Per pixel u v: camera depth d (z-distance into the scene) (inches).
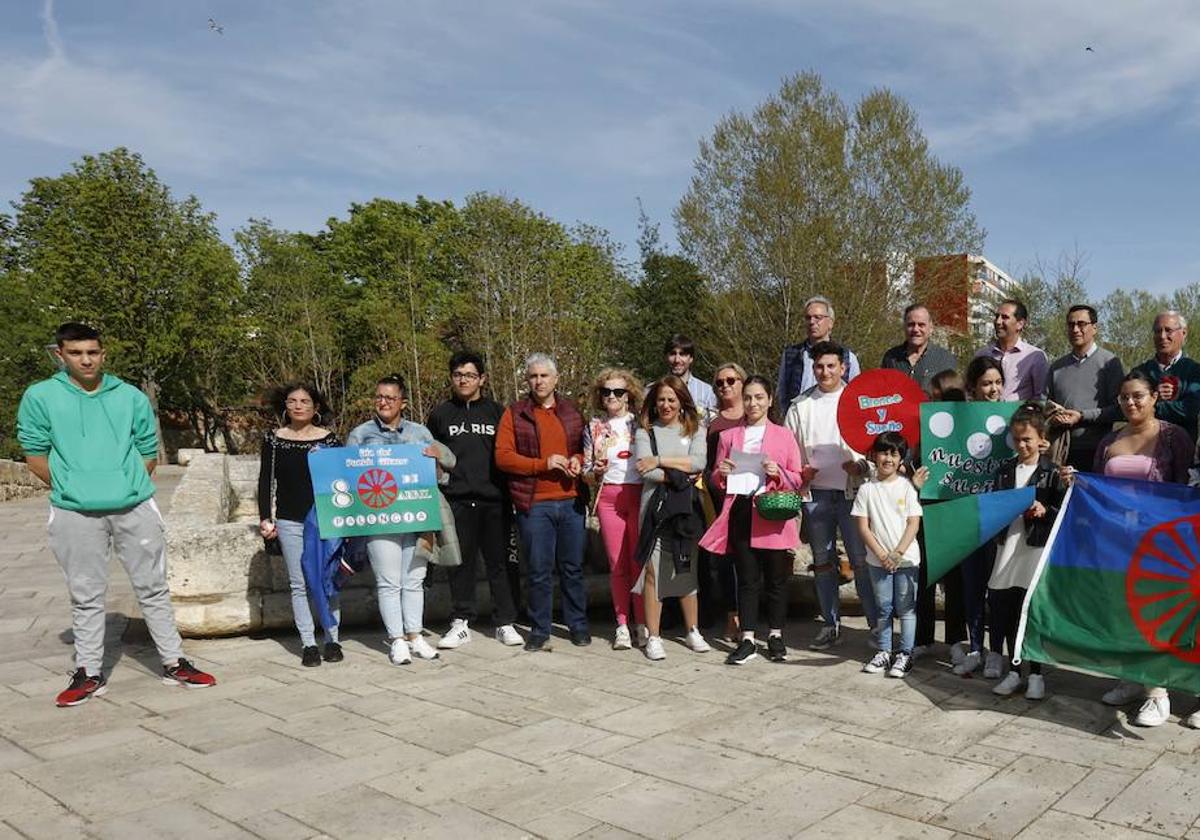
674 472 247.6
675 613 290.5
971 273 1074.1
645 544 248.2
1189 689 182.4
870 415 241.1
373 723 196.5
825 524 256.8
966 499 214.7
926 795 155.3
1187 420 236.5
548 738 185.9
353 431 256.7
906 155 1057.5
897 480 233.1
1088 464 250.2
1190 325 1322.6
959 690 217.6
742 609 246.1
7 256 1489.9
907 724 192.9
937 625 290.5
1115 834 139.7
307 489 244.1
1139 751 174.9
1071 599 198.5
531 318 1012.5
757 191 1058.1
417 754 177.3
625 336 1208.2
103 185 1342.3
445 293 1513.3
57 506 213.5
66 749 182.4
